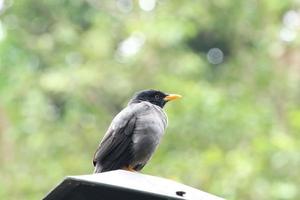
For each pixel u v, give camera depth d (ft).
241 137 50.88
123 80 58.85
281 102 58.95
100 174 23.43
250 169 45.52
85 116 58.59
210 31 66.69
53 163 52.90
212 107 51.29
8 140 55.93
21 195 51.62
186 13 61.21
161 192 22.30
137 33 59.26
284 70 61.93
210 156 46.83
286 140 47.29
